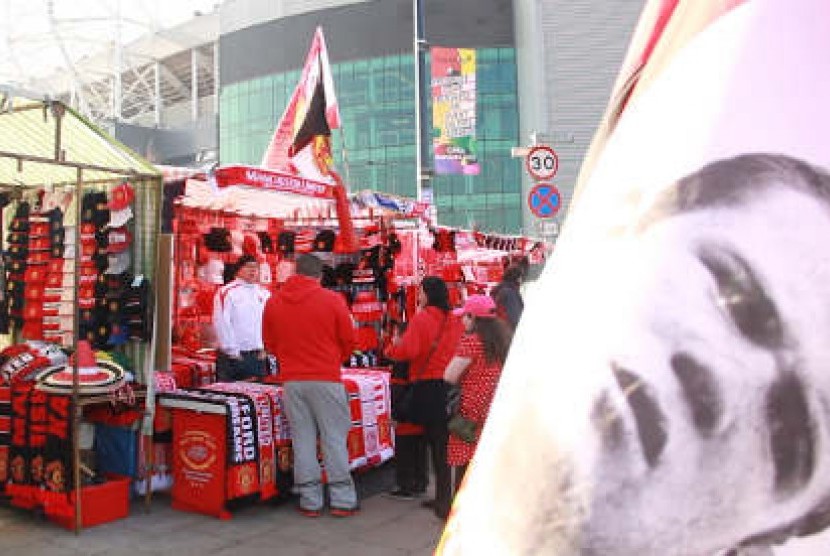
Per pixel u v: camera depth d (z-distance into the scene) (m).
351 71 41.03
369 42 40.72
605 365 0.64
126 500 4.80
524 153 9.59
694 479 0.61
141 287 4.87
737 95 0.66
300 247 7.90
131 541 4.34
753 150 0.64
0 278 5.85
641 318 0.64
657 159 0.68
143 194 4.95
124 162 4.84
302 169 6.75
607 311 0.65
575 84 35.56
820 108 0.65
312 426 4.90
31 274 5.50
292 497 5.29
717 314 0.62
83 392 4.46
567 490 0.63
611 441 0.62
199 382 5.84
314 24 42.19
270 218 8.01
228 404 4.72
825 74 0.66
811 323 0.61
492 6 39.19
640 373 0.62
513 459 0.67
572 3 35.72
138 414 4.84
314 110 6.76
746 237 0.63
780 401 0.60
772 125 0.65
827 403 0.60
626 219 0.68
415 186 39.81
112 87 60.59
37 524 4.62
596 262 0.68
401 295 7.78
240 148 45.22
